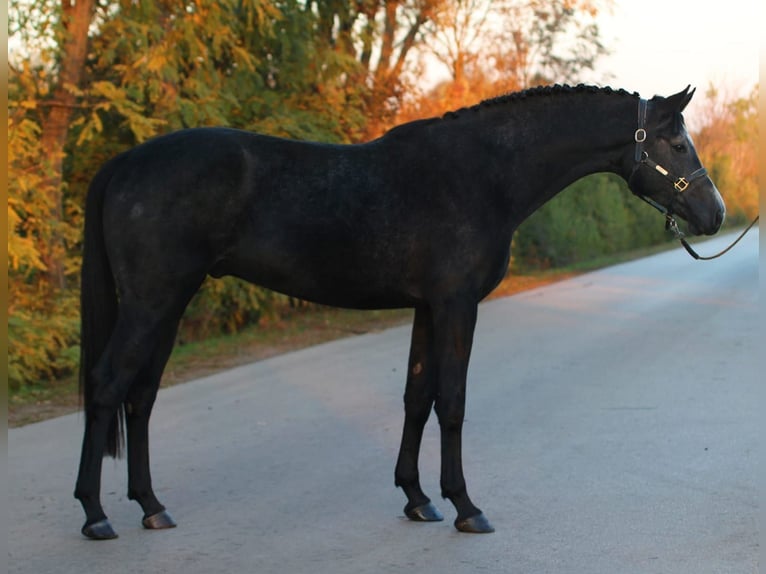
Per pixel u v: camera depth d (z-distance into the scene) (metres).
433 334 5.04
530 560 4.39
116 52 11.63
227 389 8.87
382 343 11.80
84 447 4.69
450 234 4.77
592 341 11.43
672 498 5.32
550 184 5.08
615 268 23.08
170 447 6.68
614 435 6.82
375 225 4.72
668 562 4.34
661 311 14.17
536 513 5.09
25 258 9.48
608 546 4.56
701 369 9.38
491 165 4.92
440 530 4.87
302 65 13.66
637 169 5.09
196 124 11.79
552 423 7.24
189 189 4.60
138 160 4.70
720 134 47.78
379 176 4.79
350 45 15.39
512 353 10.66
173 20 11.75
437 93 20.50
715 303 14.96
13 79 10.45
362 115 14.88
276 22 13.30
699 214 5.04
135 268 4.61
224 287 12.33
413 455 5.08
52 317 9.96
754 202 47.72
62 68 10.40
